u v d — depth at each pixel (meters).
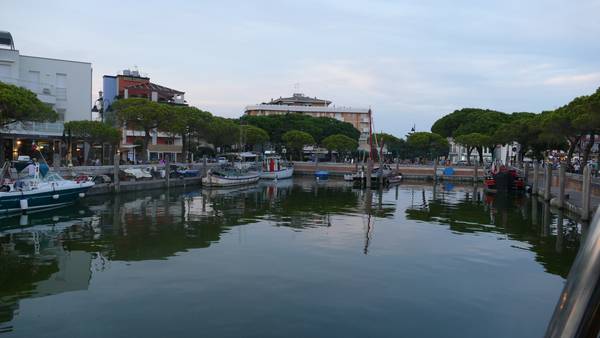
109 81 79.75
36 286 13.79
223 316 11.43
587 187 25.41
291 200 38.56
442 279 14.76
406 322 11.22
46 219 26.11
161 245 19.44
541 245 20.02
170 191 44.34
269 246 19.25
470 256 17.84
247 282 14.16
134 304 12.24
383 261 16.89
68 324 10.98
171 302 12.39
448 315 11.70
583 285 1.88
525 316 11.77
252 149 90.56
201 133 63.22
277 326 10.84
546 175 36.34
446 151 91.25
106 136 45.50
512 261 17.14
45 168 29.81
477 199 40.72
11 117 33.28
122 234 21.94
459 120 89.88
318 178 70.56
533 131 53.53
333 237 21.39
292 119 93.06
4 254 17.80
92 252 18.14
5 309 11.94
